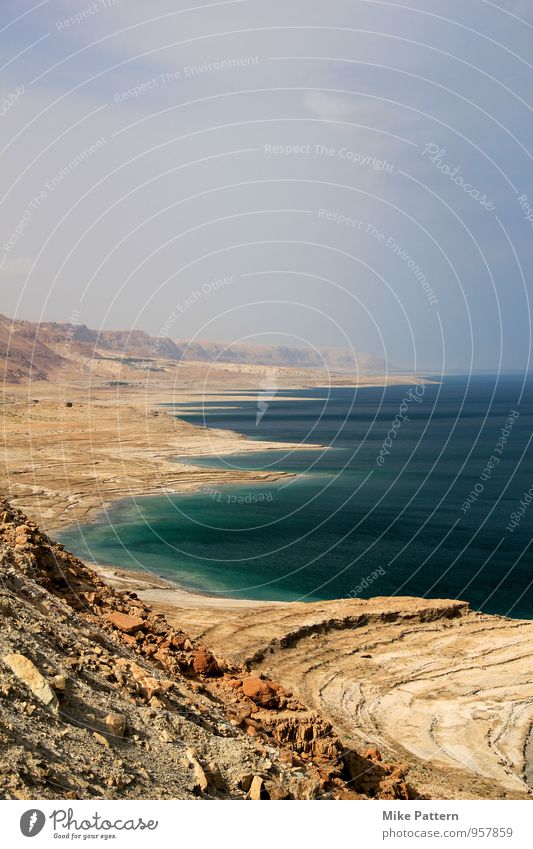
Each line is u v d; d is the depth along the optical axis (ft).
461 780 76.89
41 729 35.32
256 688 65.46
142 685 46.62
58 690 38.55
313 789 45.75
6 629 41.75
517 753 85.25
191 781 38.93
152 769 38.01
